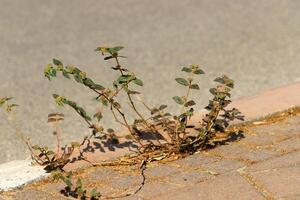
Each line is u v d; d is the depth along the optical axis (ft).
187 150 13.92
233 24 28.09
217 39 25.71
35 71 22.80
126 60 23.45
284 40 24.89
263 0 32.86
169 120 14.66
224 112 15.75
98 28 28.89
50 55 24.90
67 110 18.17
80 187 12.00
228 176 12.55
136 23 29.37
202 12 30.83
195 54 23.70
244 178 12.41
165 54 23.98
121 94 19.20
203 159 13.52
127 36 27.12
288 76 20.24
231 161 13.30
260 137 14.60
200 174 12.76
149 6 32.91
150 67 22.34
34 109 18.49
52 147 15.20
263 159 13.29
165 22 29.19
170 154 13.79
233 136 14.70
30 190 12.54
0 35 28.53
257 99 17.08
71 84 21.03
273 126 15.29
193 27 27.99
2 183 12.80
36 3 35.14
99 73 21.94
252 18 29.01
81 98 19.30
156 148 13.94
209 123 13.97
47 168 13.35
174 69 21.91
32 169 13.41
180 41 25.80
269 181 12.18
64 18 31.27
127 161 13.58
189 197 11.76
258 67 21.45
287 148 13.83
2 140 16.08
